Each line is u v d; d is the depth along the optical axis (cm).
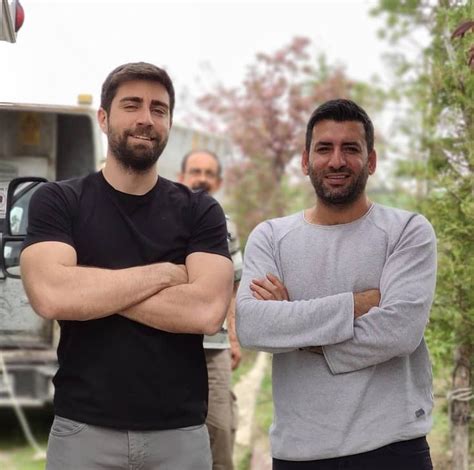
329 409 242
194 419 245
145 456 239
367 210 257
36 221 246
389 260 249
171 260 251
